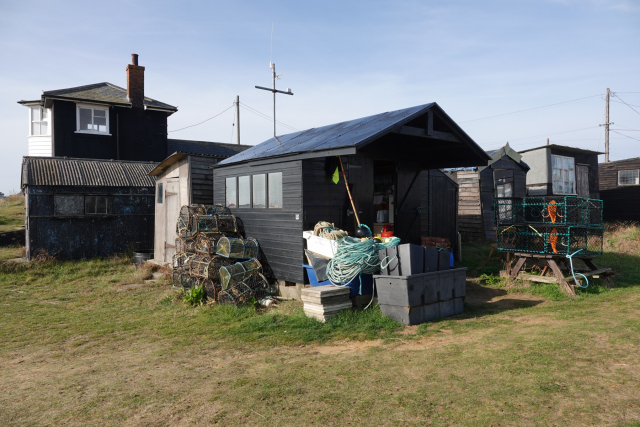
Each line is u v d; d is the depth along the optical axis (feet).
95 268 44.96
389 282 22.86
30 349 21.49
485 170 56.54
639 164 76.33
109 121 72.23
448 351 17.30
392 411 12.18
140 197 53.06
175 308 29.35
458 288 24.70
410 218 38.06
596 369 13.97
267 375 15.89
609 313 22.12
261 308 27.73
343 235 27.20
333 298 23.95
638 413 10.91
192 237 33.17
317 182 30.17
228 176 37.60
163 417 12.75
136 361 18.83
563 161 69.21
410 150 35.96
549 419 10.95
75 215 48.78
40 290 36.70
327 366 16.55
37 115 75.72
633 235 52.49
